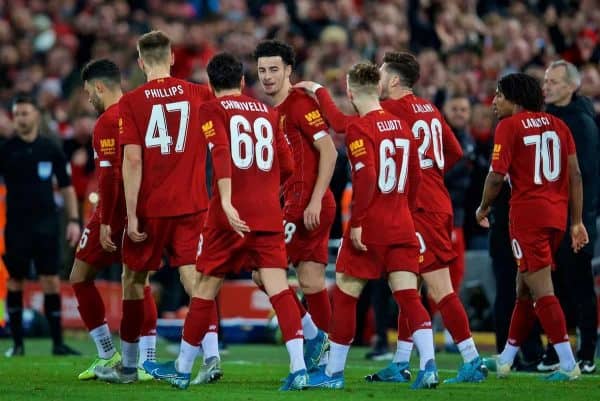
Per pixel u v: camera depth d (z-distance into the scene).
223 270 28.06
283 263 28.05
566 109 35.59
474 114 42.47
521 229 31.36
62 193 43.59
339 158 44.50
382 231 28.47
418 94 53.31
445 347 45.19
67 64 72.75
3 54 74.00
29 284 53.16
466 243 46.16
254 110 28.20
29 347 47.94
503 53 55.12
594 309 34.97
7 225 43.22
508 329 36.34
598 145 36.22
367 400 25.98
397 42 61.50
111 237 30.80
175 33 62.56
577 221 32.19
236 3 76.56
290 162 28.72
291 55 31.06
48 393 27.73
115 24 74.62
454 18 62.56
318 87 30.58
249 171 27.88
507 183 35.81
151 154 29.28
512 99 32.00
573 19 54.25
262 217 27.78
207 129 27.56
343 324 28.81
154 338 31.94
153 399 26.20
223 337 47.94
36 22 79.69
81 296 31.61
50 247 43.28
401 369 31.31
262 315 50.28
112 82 31.19
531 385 29.86
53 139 43.94
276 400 25.83
